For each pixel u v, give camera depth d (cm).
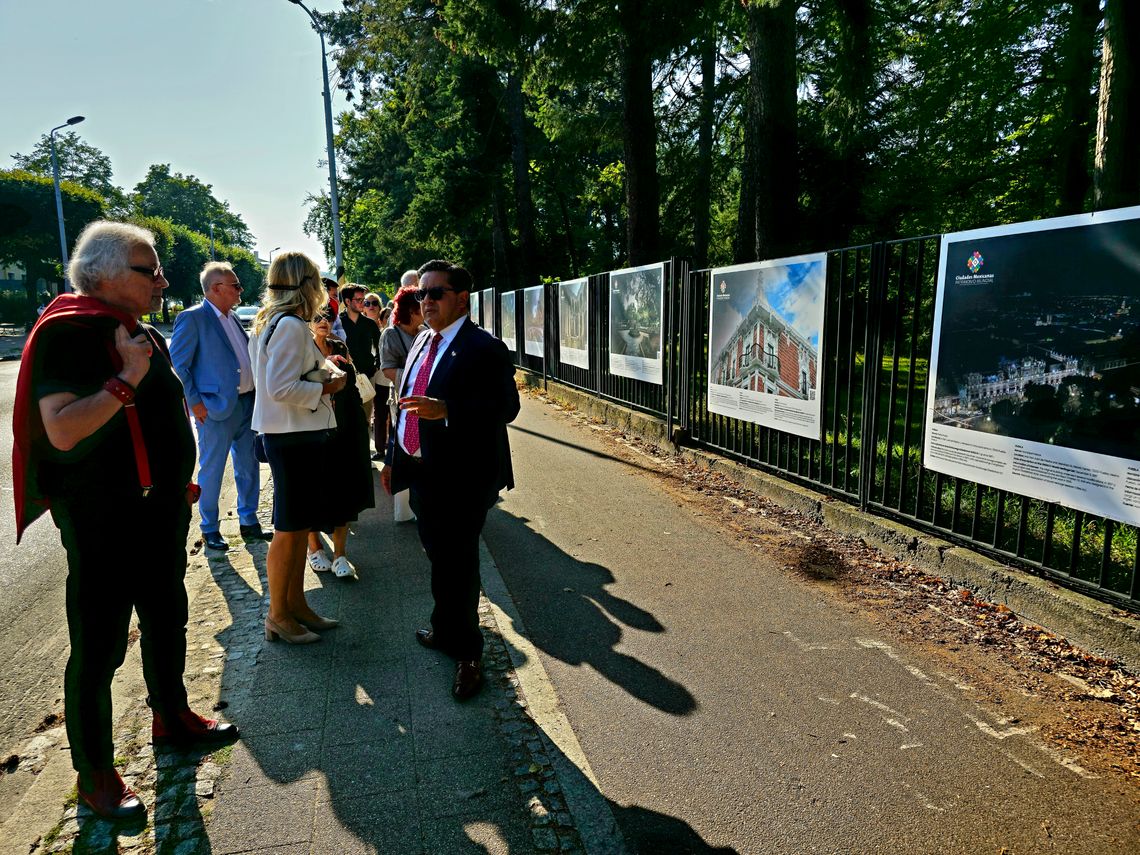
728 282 677
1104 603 351
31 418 226
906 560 464
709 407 730
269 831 236
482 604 417
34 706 341
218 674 339
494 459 326
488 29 1179
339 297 734
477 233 2995
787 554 494
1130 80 584
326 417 372
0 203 4750
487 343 324
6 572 512
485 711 307
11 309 4912
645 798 254
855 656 354
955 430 430
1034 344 371
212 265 528
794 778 264
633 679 334
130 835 235
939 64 1189
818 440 571
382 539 539
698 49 1387
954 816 245
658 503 623
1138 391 321
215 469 518
